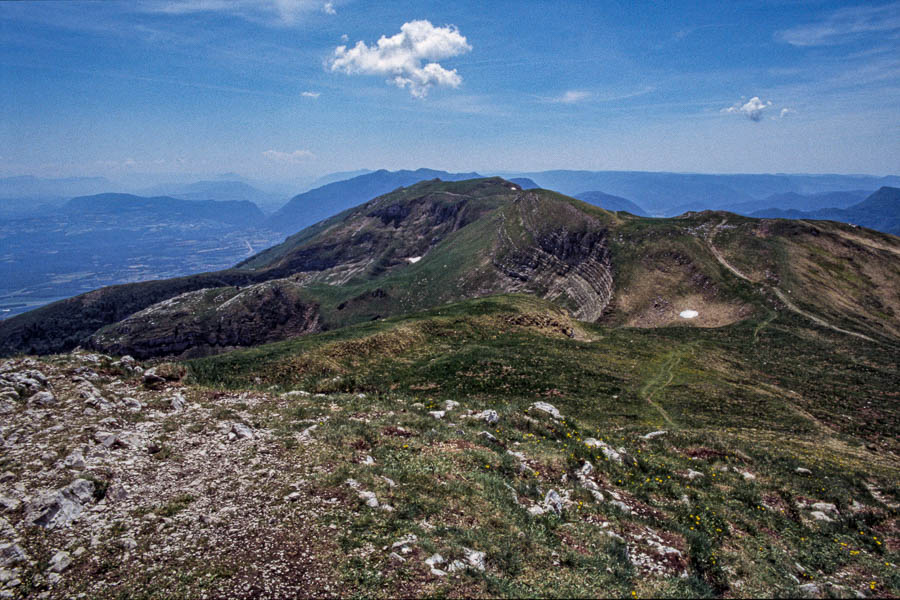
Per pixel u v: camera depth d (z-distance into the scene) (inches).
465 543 453.4
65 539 405.1
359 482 533.6
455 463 638.5
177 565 384.5
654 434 1107.9
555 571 445.4
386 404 902.4
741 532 631.8
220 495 491.5
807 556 595.5
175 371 923.4
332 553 413.1
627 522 576.1
